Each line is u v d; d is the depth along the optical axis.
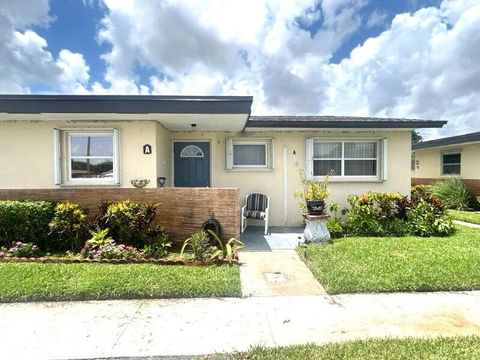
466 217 10.88
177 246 6.67
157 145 8.09
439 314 3.70
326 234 6.99
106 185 7.95
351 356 2.80
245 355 2.87
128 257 5.51
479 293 4.29
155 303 4.05
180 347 3.05
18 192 6.63
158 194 6.73
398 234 7.71
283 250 6.55
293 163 9.40
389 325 3.45
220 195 6.62
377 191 9.38
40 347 3.05
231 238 6.32
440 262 5.24
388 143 9.45
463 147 14.91
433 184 16.34
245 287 4.57
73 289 4.22
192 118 7.64
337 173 9.44
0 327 3.45
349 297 4.21
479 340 3.07
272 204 9.42
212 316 3.70
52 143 8.00
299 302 4.07
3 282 4.40
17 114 7.13
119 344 3.11
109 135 8.05
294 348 2.96
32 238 6.09
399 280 4.53
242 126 8.72
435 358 2.75
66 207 6.10
